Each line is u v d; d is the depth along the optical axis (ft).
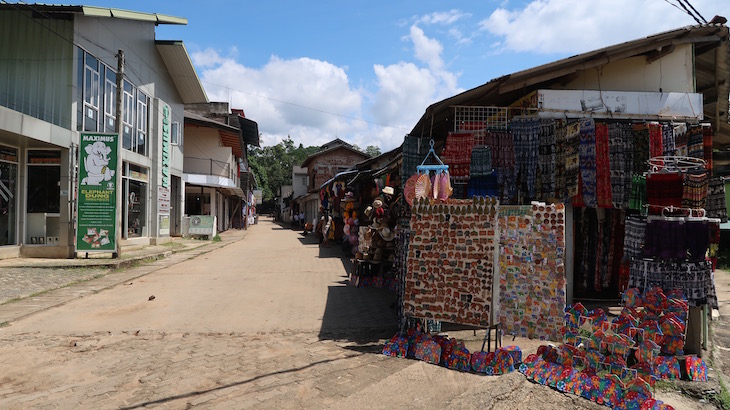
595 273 22.89
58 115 37.83
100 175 37.99
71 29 37.99
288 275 33.99
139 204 51.78
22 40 37.50
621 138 19.99
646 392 11.57
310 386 12.87
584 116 21.08
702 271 15.67
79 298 25.11
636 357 13.78
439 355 14.80
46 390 12.64
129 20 48.11
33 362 14.93
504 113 21.38
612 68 22.58
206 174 79.20
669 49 21.89
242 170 122.21
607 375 12.34
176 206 68.80
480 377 13.64
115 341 17.31
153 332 18.48
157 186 54.44
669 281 15.51
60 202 38.29
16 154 37.63
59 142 36.60
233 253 50.98
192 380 13.33
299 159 260.62
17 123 31.60
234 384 13.02
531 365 13.61
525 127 20.43
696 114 21.57
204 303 23.99
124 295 26.09
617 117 21.20
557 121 20.25
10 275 30.35
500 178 20.10
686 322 14.89
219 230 96.32
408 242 17.06
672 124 19.94
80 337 17.84
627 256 17.16
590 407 11.88
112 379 13.44
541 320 14.40
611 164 20.03
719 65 24.75
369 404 11.66
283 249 55.62
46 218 38.81
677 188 16.42
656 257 15.70
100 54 42.32
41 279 29.76
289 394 12.31
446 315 15.24
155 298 25.20
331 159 113.39
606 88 22.56
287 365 14.60
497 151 20.16
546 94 21.03
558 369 13.19
